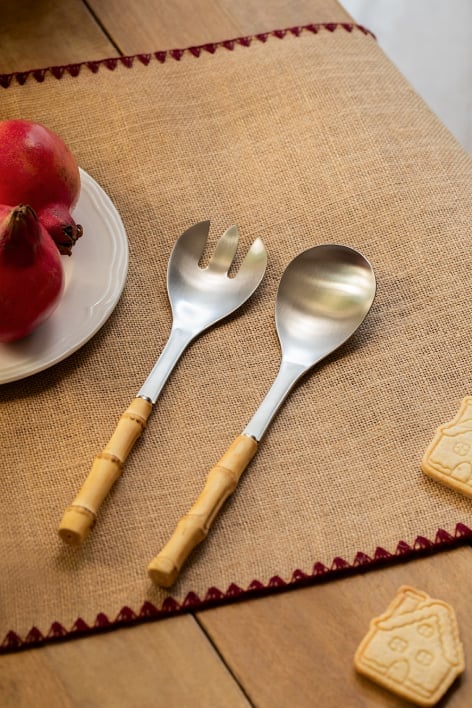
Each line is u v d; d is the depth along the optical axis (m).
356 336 1.20
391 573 1.08
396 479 1.13
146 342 1.19
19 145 1.14
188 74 1.37
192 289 1.21
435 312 1.21
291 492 1.11
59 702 1.01
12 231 1.07
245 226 1.27
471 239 1.26
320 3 1.45
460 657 1.03
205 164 1.31
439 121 1.35
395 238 1.26
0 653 1.03
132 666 1.03
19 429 1.14
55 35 1.39
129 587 1.06
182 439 1.14
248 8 1.43
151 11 1.42
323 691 1.03
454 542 1.10
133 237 1.26
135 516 1.10
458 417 1.14
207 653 1.04
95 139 1.32
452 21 2.65
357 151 1.31
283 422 1.15
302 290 1.21
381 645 1.04
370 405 1.16
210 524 1.08
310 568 1.08
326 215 1.27
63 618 1.05
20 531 1.09
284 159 1.31
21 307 1.11
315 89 1.35
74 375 1.17
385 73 1.38
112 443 1.10
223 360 1.18
